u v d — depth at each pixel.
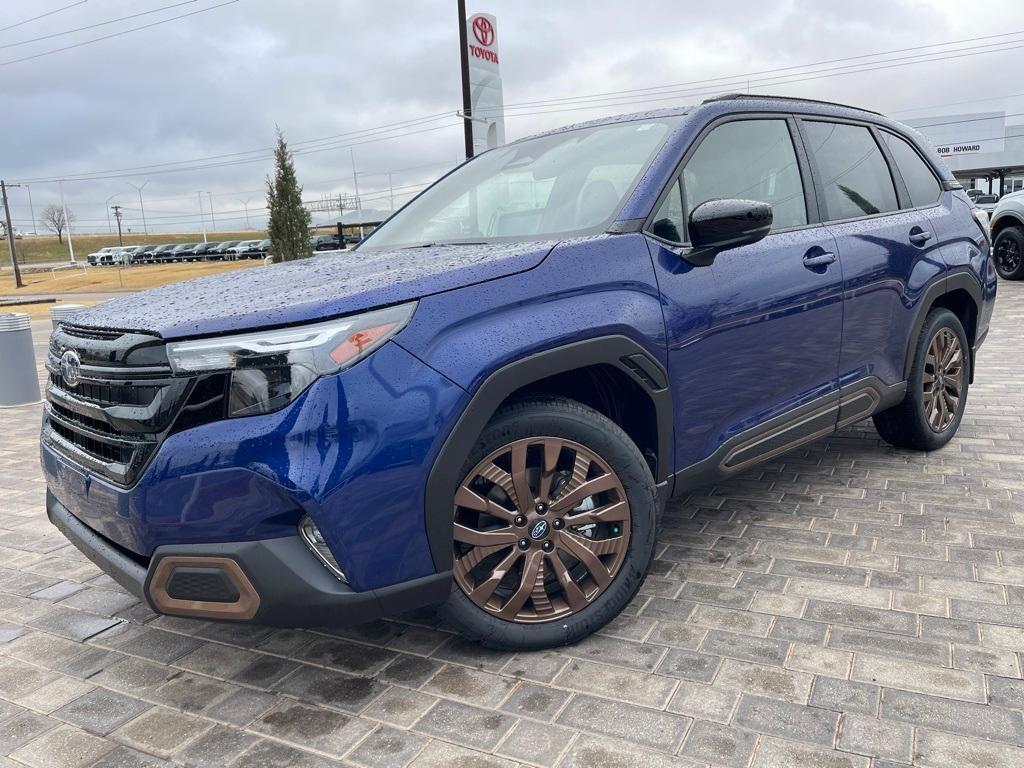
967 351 4.38
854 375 3.50
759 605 2.73
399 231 3.33
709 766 1.92
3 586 3.30
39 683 2.50
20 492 4.72
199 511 2.05
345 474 2.03
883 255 3.58
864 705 2.13
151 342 2.09
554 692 2.27
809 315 3.16
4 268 98.12
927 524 3.37
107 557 2.33
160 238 152.50
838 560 3.06
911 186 4.07
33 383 8.03
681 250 2.71
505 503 2.42
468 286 2.25
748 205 2.54
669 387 2.62
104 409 2.19
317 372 2.02
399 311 2.14
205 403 2.05
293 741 2.12
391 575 2.14
